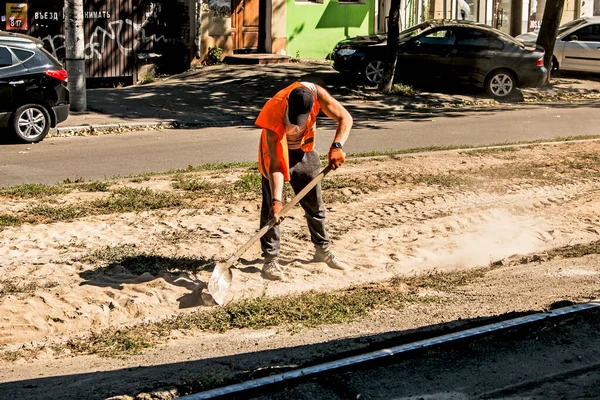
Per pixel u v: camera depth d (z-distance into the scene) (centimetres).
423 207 1210
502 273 909
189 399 546
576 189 1340
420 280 887
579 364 617
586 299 764
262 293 834
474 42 2681
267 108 809
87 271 894
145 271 899
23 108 1814
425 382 587
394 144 1794
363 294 827
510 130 2014
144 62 2773
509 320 693
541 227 1120
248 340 703
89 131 1983
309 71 2853
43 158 1617
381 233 1070
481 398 559
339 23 3256
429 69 2706
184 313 786
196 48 2906
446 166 1484
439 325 704
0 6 2517
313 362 616
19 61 1812
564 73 3209
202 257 955
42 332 741
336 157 812
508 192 1308
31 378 618
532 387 575
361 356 620
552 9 2877
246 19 3088
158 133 1998
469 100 2616
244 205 1191
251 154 1678
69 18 2148
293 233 1061
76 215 1113
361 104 2470
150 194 1227
